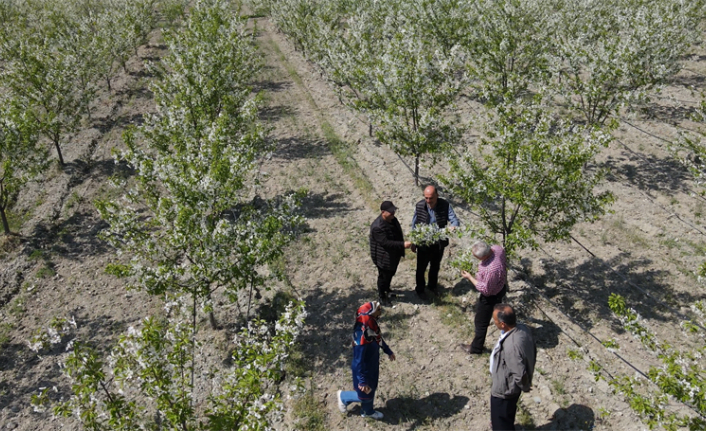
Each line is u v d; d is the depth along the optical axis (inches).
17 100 542.0
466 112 668.7
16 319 368.5
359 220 453.1
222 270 284.8
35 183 556.1
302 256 403.5
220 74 482.3
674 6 663.8
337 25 875.4
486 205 457.4
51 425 291.4
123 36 907.4
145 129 418.3
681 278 364.2
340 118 693.3
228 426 183.0
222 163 290.2
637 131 601.9
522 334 212.7
